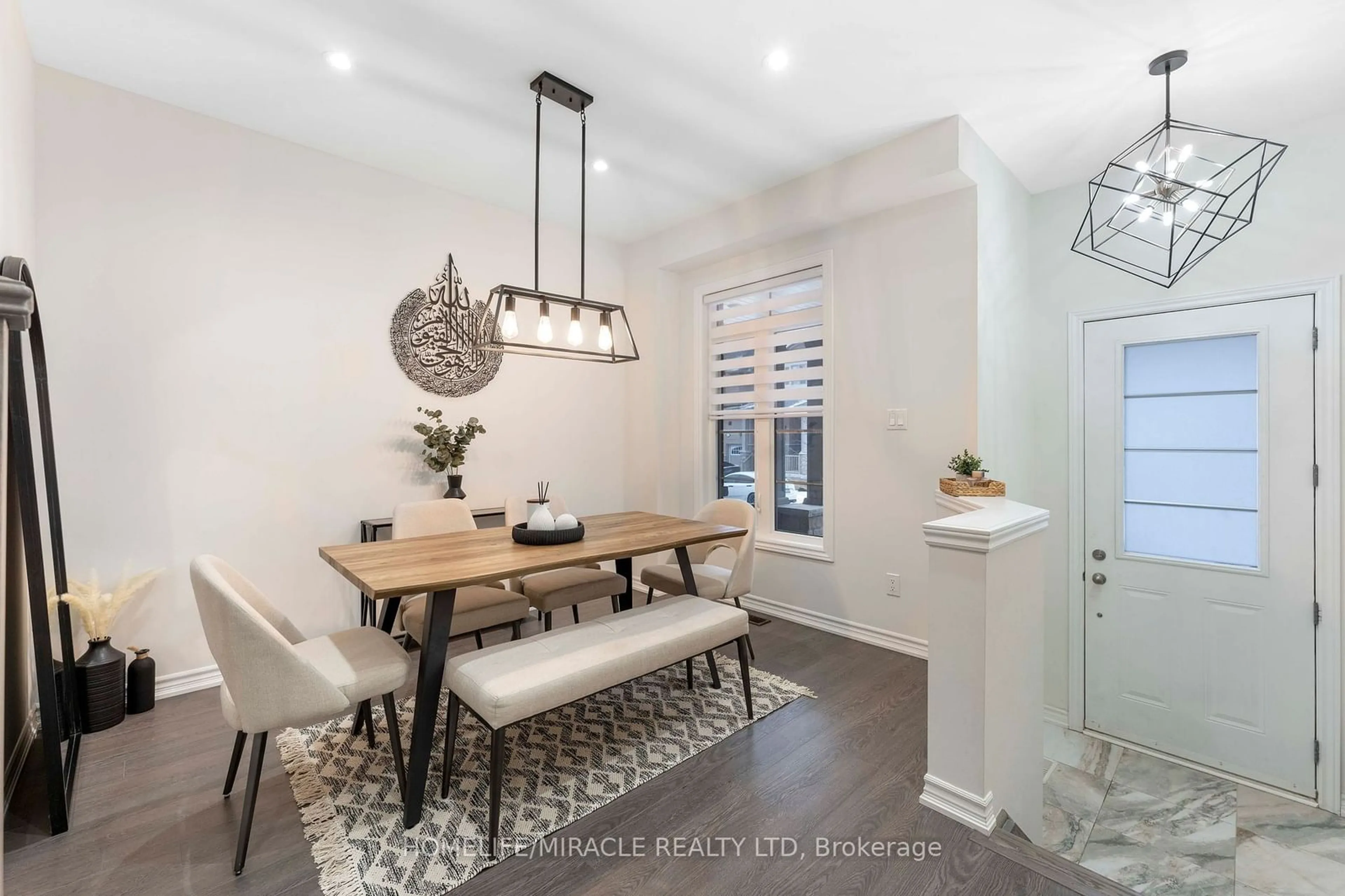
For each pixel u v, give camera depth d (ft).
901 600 10.70
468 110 9.05
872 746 7.36
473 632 8.47
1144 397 10.51
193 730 7.68
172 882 5.01
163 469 8.82
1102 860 7.64
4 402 4.55
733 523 10.57
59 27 7.13
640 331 15.19
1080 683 11.12
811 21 7.01
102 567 8.33
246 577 9.57
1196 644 9.90
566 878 5.14
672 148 10.19
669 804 6.18
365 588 5.82
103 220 8.32
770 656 10.47
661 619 7.70
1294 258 9.00
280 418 9.91
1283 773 9.05
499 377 12.90
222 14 6.93
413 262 11.50
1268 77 7.95
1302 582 8.93
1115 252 10.82
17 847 5.41
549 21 7.04
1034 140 9.79
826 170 10.90
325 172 10.40
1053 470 11.53
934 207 10.18
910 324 10.51
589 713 8.18
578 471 14.48
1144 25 7.01
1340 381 8.63
